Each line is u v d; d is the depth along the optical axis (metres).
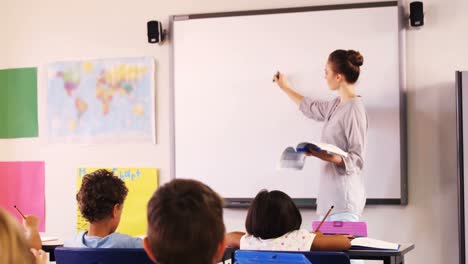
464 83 3.51
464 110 3.51
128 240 2.28
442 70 3.79
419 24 3.74
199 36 4.12
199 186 1.31
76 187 4.36
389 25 3.82
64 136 4.39
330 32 3.91
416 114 3.81
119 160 4.29
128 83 4.27
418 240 3.81
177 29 4.16
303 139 3.95
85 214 2.32
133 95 4.26
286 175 3.97
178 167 4.15
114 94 4.29
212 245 1.26
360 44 3.86
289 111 3.97
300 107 3.95
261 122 4.02
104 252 2.08
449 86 3.78
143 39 4.25
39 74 4.45
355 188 3.74
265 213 2.30
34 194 4.44
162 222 1.25
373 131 3.84
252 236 2.35
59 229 4.39
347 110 3.84
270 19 4.01
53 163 4.41
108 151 4.30
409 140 3.83
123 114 4.28
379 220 3.86
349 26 3.88
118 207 2.35
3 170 4.51
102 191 2.31
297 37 3.96
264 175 4.01
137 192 4.24
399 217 3.84
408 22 3.83
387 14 3.83
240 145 4.05
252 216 2.33
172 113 4.16
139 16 4.26
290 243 2.29
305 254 2.10
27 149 4.47
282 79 3.99
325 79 3.92
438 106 3.79
